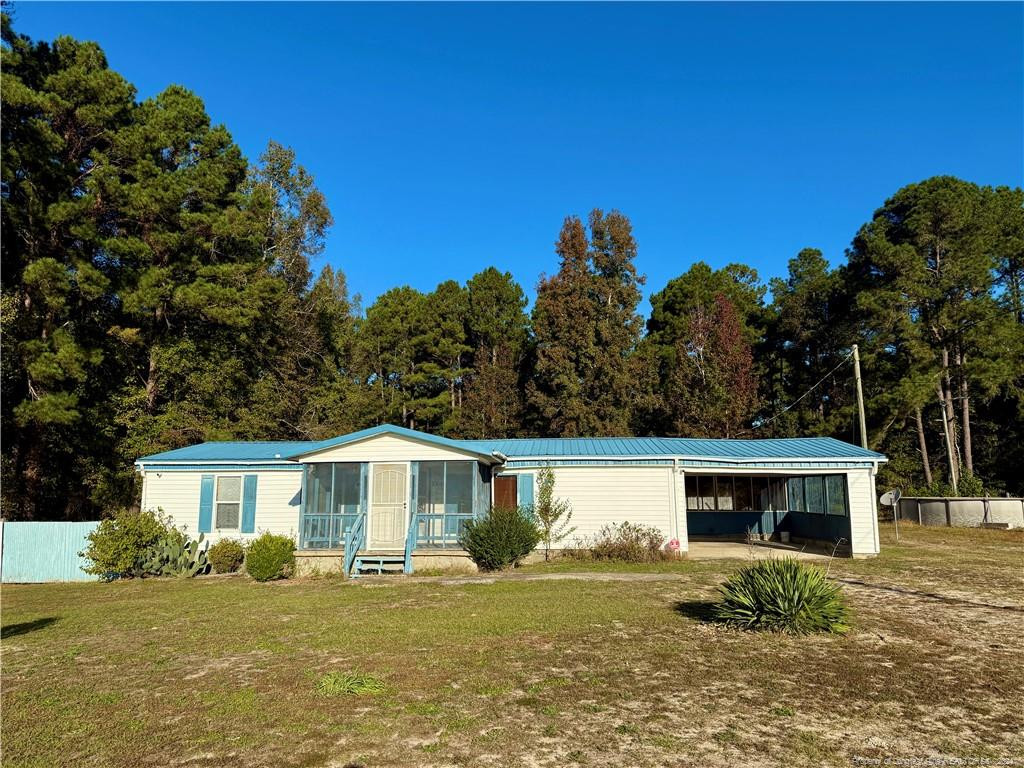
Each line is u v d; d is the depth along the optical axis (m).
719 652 8.48
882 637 9.22
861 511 19.27
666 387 40.12
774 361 48.12
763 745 5.55
